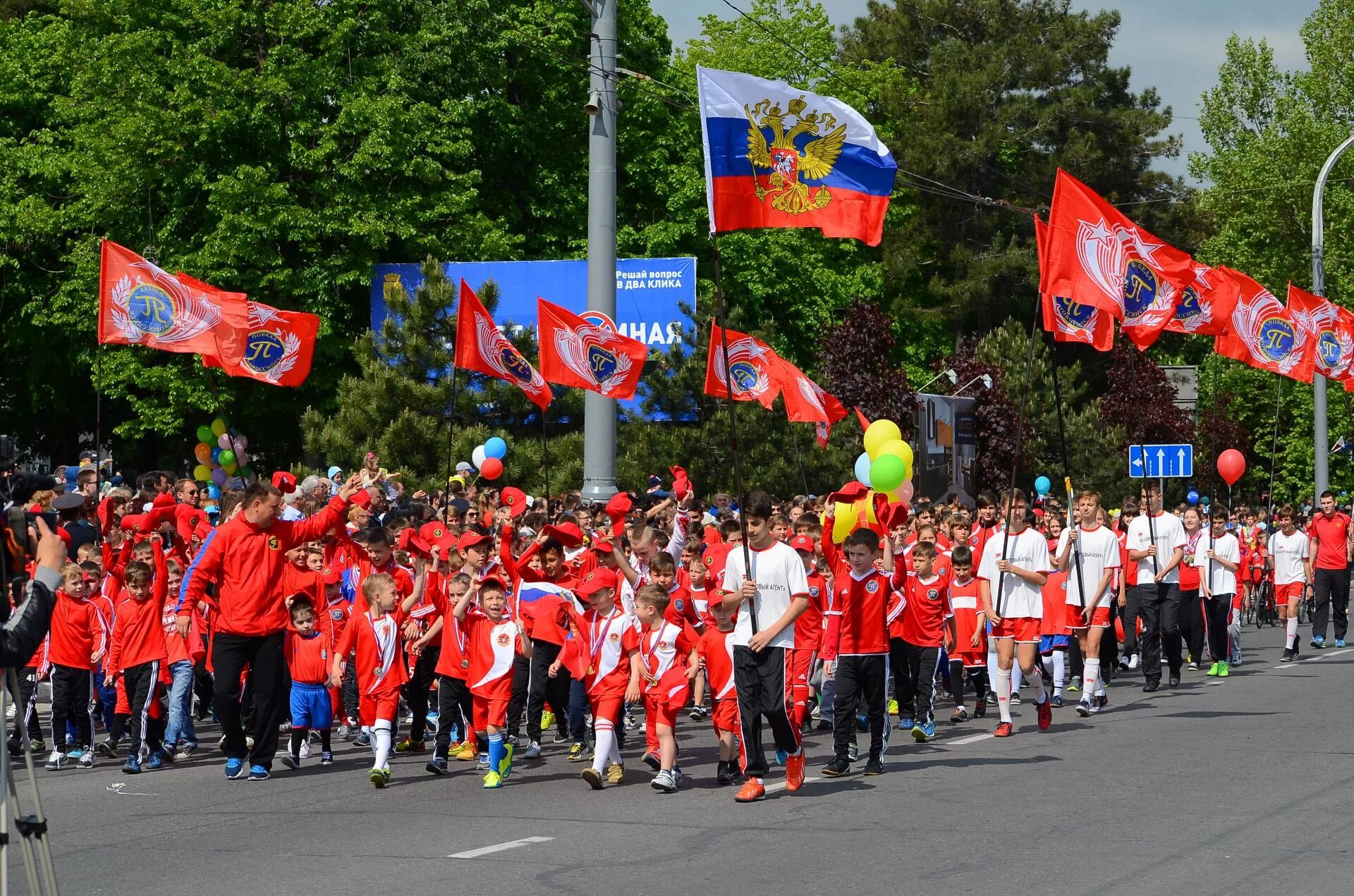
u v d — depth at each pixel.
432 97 37.75
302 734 14.30
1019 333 51.62
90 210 34.34
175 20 35.09
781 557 11.72
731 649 11.85
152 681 13.90
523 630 14.47
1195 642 22.09
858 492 13.53
